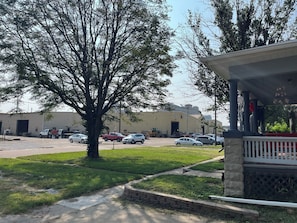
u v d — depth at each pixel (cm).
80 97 1548
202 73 1432
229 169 655
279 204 538
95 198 673
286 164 632
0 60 1309
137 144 3450
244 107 1017
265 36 1335
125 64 1458
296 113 1438
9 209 568
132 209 579
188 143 3331
